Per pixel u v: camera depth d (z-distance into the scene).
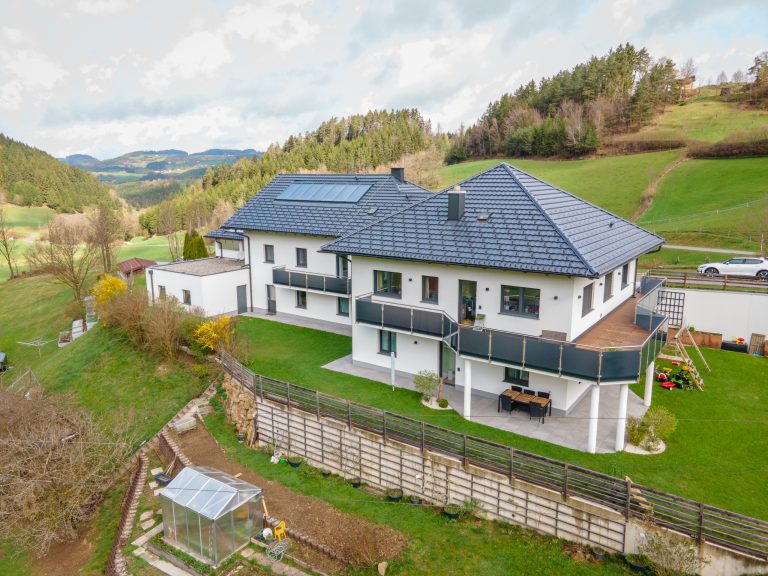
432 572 13.37
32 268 65.75
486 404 19.84
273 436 20.19
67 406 22.31
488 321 19.31
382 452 17.16
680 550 12.22
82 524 18.09
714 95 117.25
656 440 16.69
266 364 24.42
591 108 104.62
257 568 14.25
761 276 34.03
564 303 17.44
